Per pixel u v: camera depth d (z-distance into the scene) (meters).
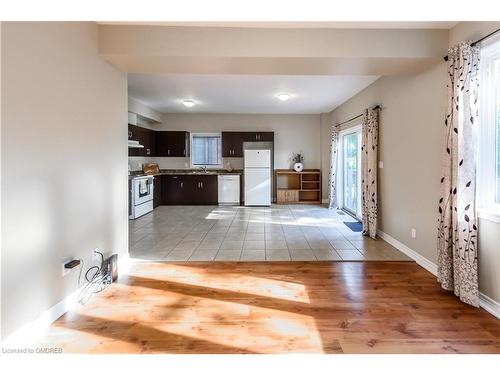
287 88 5.62
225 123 8.78
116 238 3.33
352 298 2.72
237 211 7.40
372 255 3.94
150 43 2.88
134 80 5.12
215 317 2.39
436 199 3.28
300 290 2.89
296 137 8.81
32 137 2.05
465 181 2.56
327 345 2.02
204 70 3.35
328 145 8.50
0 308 1.83
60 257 2.38
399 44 2.93
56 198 2.31
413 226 3.77
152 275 3.28
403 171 4.02
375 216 4.75
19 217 1.95
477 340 2.07
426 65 3.21
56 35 2.28
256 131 8.67
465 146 2.55
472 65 2.50
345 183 7.57
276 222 6.05
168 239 4.77
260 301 2.67
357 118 5.99
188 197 8.45
